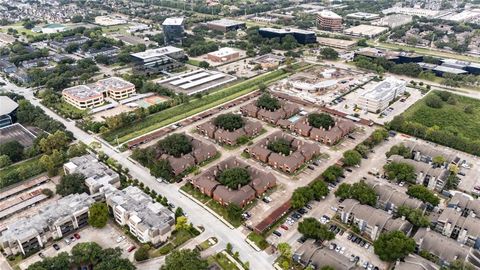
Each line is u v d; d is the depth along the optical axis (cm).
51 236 17550
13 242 16500
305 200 19650
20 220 17762
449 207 19212
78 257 15525
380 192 19675
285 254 16225
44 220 17575
